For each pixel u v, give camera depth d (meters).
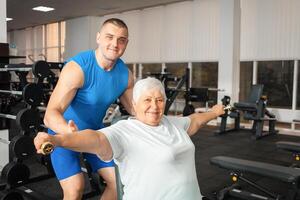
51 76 2.71
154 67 7.88
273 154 4.20
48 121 1.42
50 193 2.75
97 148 1.12
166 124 1.34
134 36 8.11
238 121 5.86
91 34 8.73
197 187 1.30
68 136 1.03
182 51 7.18
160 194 1.19
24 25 10.46
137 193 1.19
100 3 7.14
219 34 6.51
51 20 9.48
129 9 7.88
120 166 1.23
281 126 6.23
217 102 6.51
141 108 1.28
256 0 6.11
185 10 7.03
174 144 1.25
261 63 6.27
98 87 1.64
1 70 2.95
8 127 3.38
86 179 2.91
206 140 5.08
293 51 5.74
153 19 7.63
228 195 2.67
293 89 5.92
